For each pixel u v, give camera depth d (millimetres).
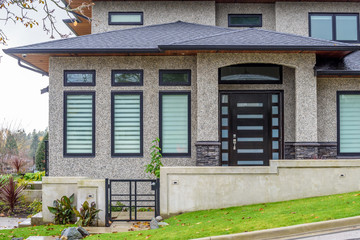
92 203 7738
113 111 10258
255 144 10773
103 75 10289
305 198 8078
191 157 10125
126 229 7363
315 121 9859
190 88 10234
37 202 10539
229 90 10711
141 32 11727
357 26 12961
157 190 8055
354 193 7883
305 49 9344
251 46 9211
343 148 10523
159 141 10164
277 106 10797
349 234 5617
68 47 9750
